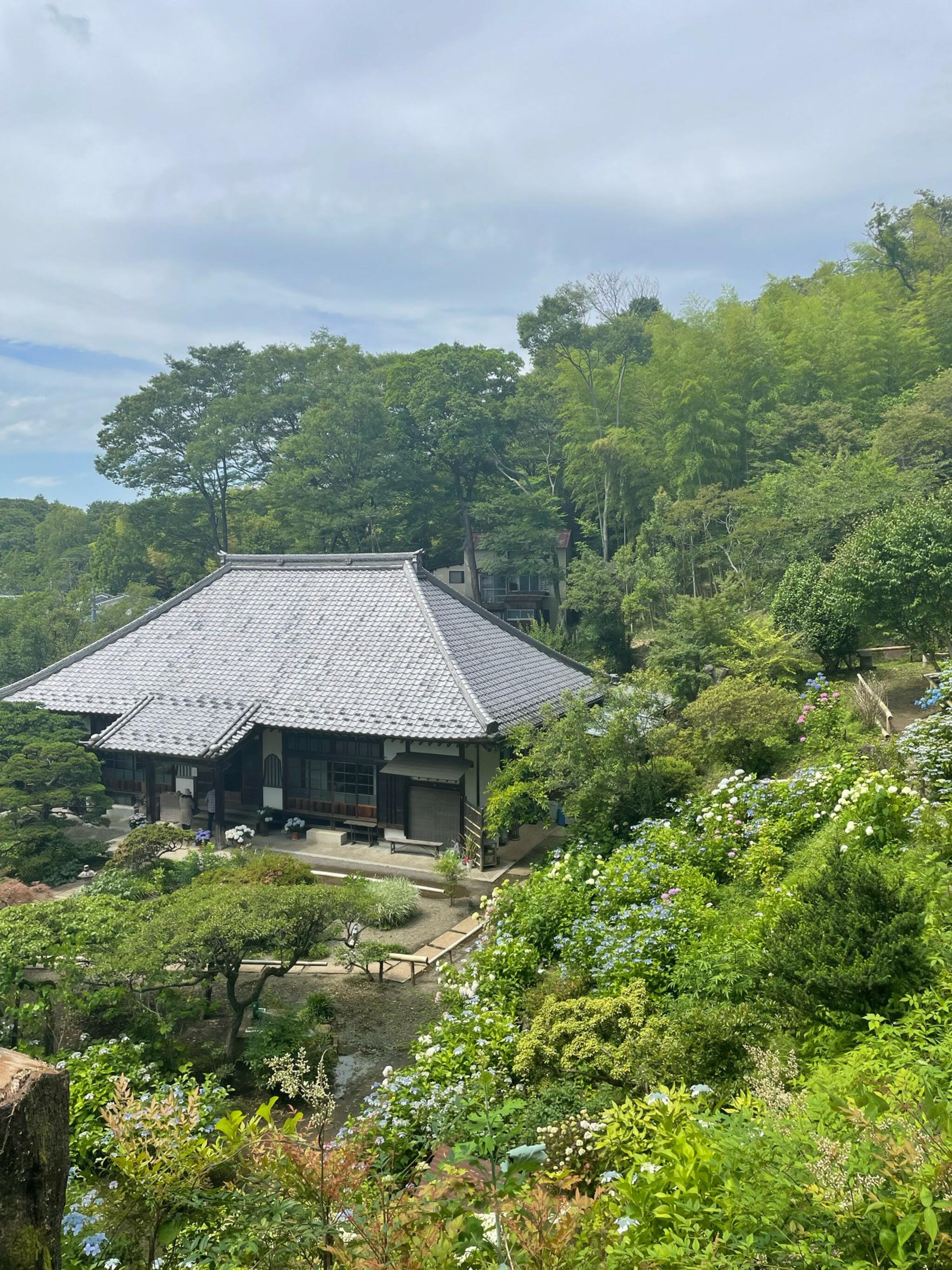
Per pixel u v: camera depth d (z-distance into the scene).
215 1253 4.62
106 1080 9.69
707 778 17.42
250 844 23.05
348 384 50.41
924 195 55.91
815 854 11.18
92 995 11.73
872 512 28.70
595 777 17.20
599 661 25.39
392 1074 9.56
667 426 41.12
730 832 13.39
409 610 25.55
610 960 10.20
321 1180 3.79
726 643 24.89
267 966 13.57
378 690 23.31
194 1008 12.81
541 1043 8.57
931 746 11.62
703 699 18.38
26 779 20.67
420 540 50.50
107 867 18.47
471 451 45.44
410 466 46.72
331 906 12.60
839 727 16.98
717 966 9.00
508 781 19.67
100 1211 4.98
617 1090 7.66
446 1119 7.55
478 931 17.31
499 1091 8.50
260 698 24.23
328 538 48.47
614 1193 4.35
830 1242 3.18
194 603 28.78
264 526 51.56
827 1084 4.57
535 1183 4.59
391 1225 3.43
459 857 21.00
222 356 52.34
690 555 36.06
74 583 61.81
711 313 41.59
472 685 23.06
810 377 41.22
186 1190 4.68
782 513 32.28
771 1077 6.22
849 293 44.91
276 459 50.97
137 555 52.59
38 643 38.31
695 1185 3.80
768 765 17.41
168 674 26.20
